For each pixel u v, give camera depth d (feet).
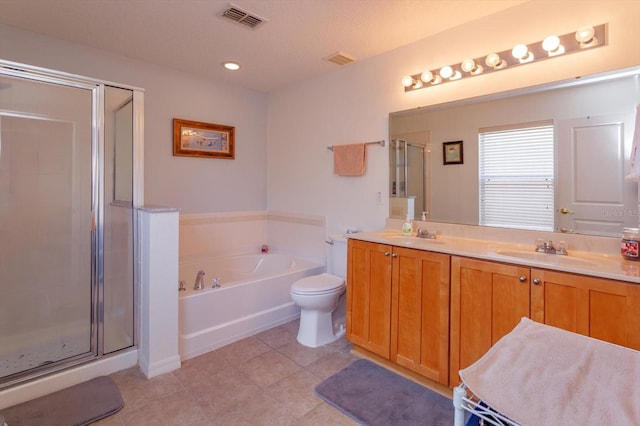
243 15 7.33
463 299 6.03
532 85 6.75
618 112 5.81
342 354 8.06
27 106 7.12
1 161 7.08
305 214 11.74
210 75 11.10
